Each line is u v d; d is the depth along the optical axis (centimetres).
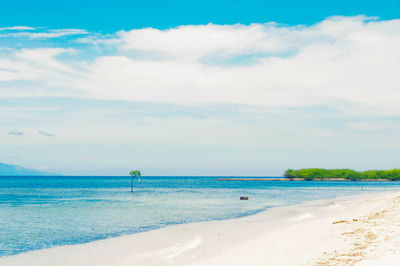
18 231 2686
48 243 2198
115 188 12012
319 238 1866
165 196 7319
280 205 4928
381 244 1536
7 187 12925
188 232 2492
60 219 3409
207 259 1655
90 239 2319
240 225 2823
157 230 2606
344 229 2066
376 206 3756
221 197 6938
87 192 9256
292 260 1427
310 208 4300
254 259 1537
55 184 16725
